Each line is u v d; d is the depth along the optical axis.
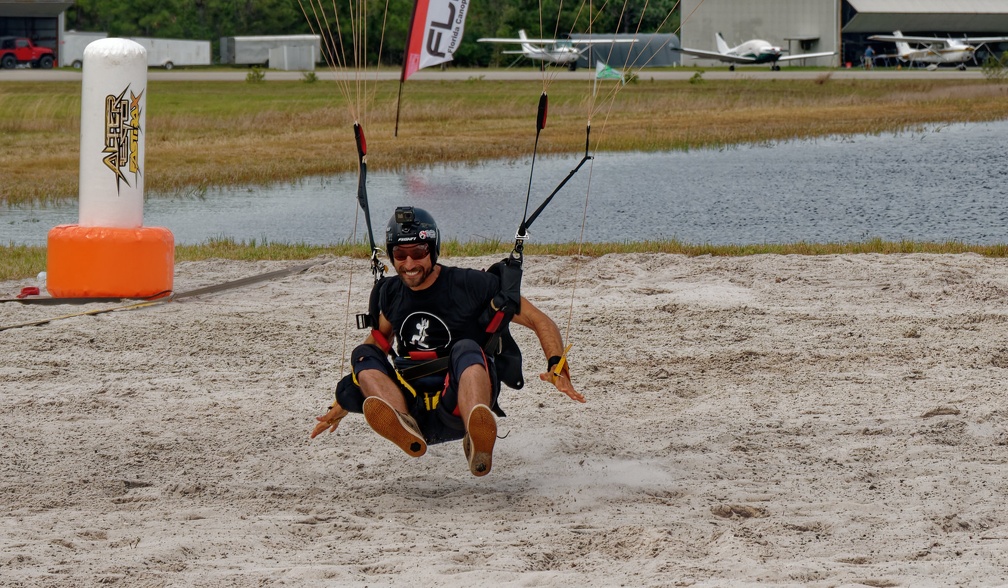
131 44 16.50
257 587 6.36
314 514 8.01
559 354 8.16
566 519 7.86
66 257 16.36
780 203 31.56
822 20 134.00
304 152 44.91
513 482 8.78
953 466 8.98
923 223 27.78
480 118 62.22
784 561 6.79
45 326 14.82
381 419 7.54
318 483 8.88
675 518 7.80
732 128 56.47
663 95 80.94
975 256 19.25
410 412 8.08
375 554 7.03
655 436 9.99
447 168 41.59
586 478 8.83
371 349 8.24
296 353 13.30
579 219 28.81
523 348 13.73
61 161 40.28
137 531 7.55
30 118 59.66
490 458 7.55
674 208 30.69
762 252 20.36
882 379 11.96
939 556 6.90
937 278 17.19
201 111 66.62
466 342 8.01
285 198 33.34
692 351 13.23
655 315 15.19
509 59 130.38
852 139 52.66
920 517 7.74
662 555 6.94
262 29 143.62
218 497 8.48
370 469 9.23
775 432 10.09
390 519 7.96
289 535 7.52
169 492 8.58
